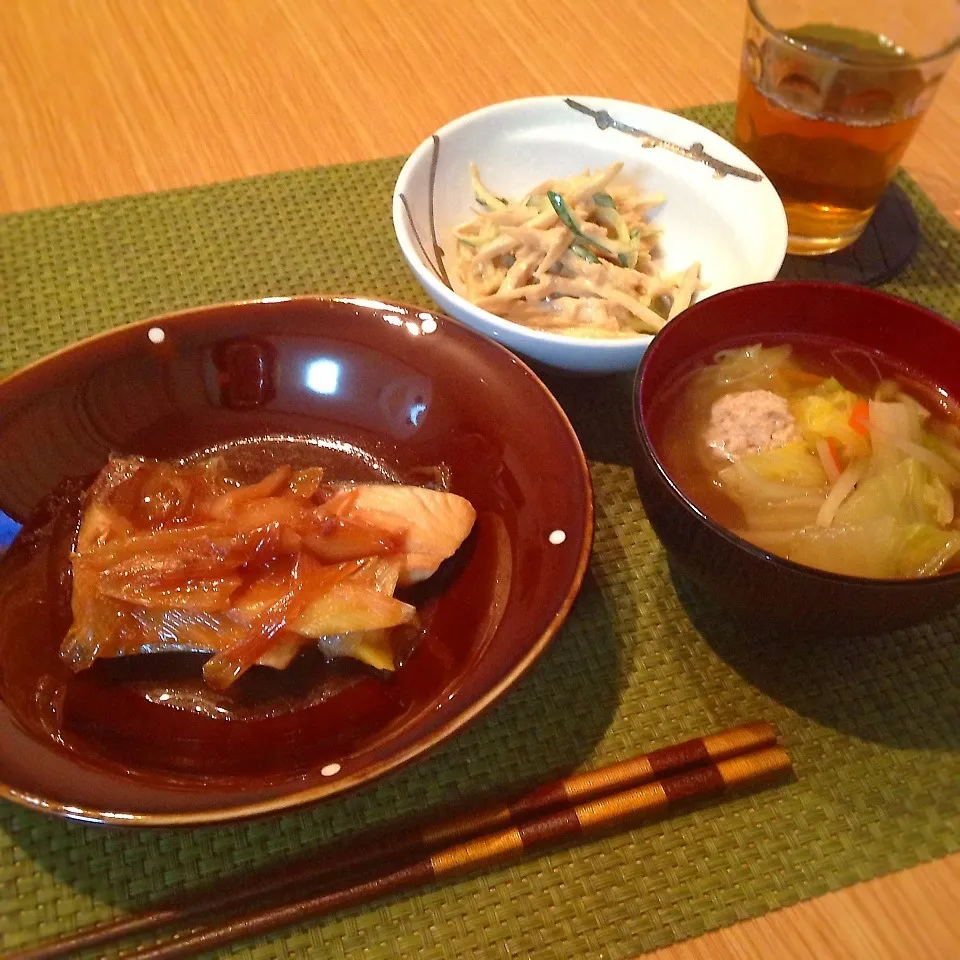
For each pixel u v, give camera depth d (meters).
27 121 0.56
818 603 0.34
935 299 0.51
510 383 0.40
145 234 0.51
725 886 0.35
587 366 0.43
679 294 0.46
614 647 0.40
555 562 0.36
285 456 0.43
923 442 0.39
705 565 0.36
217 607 0.37
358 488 0.40
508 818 0.35
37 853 0.35
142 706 0.36
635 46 0.63
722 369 0.41
